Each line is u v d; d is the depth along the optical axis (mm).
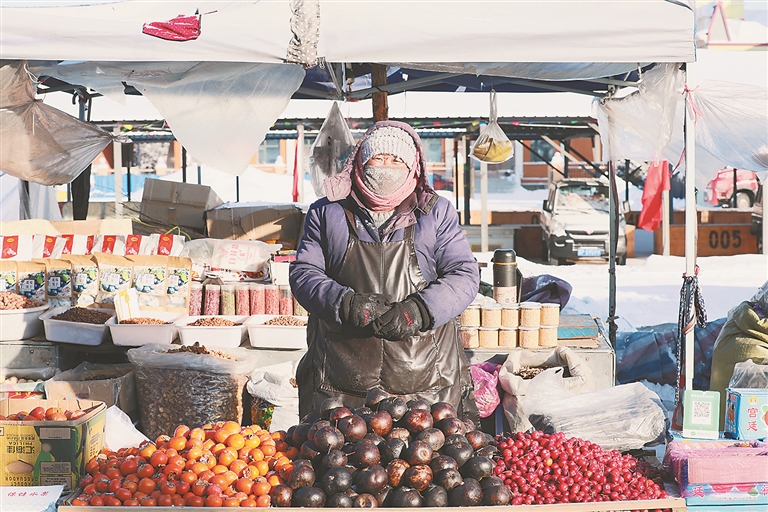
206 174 21031
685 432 3176
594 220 16391
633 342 6688
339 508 2414
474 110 11992
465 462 2607
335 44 3570
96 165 24984
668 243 15617
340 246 3209
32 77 4543
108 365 5211
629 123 6301
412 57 3578
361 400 3141
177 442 2773
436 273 3281
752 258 14773
